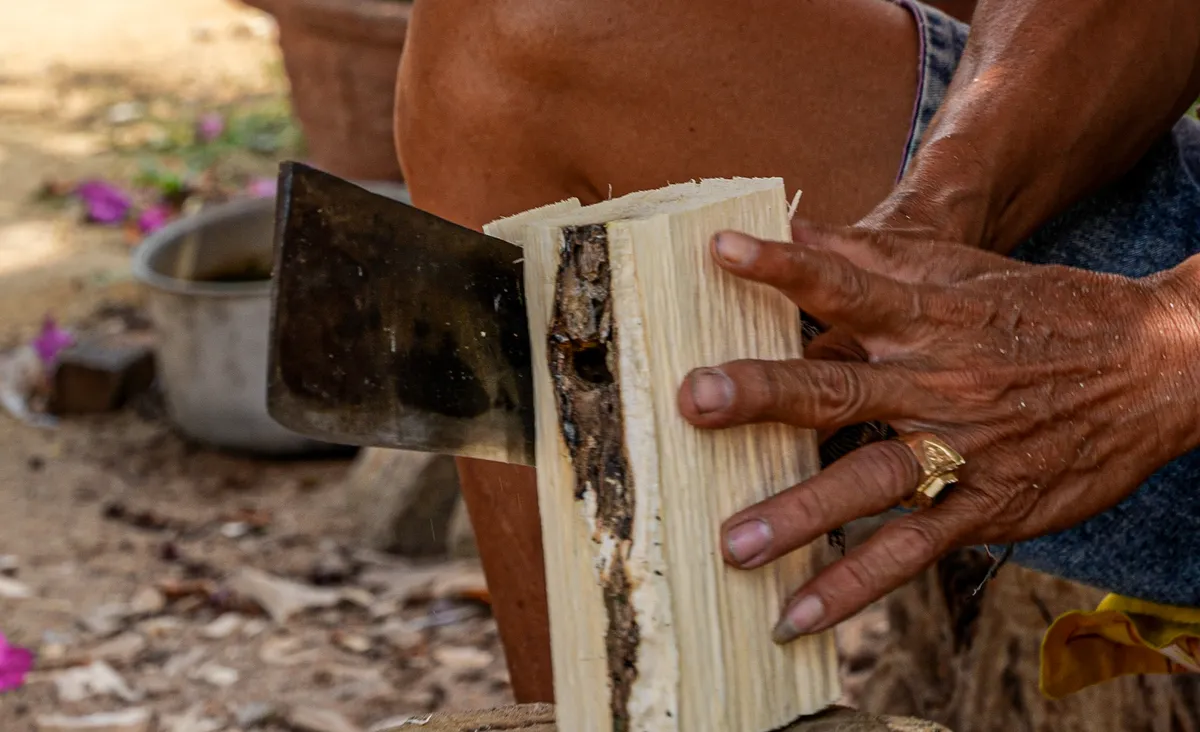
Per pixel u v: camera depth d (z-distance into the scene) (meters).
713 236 1.01
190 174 5.87
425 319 0.97
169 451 3.90
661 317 1.01
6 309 4.77
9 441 3.92
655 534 1.02
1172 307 1.15
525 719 1.28
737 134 1.46
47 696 2.69
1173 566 1.41
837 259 1.02
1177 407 1.14
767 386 0.99
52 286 4.94
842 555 1.15
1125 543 1.42
